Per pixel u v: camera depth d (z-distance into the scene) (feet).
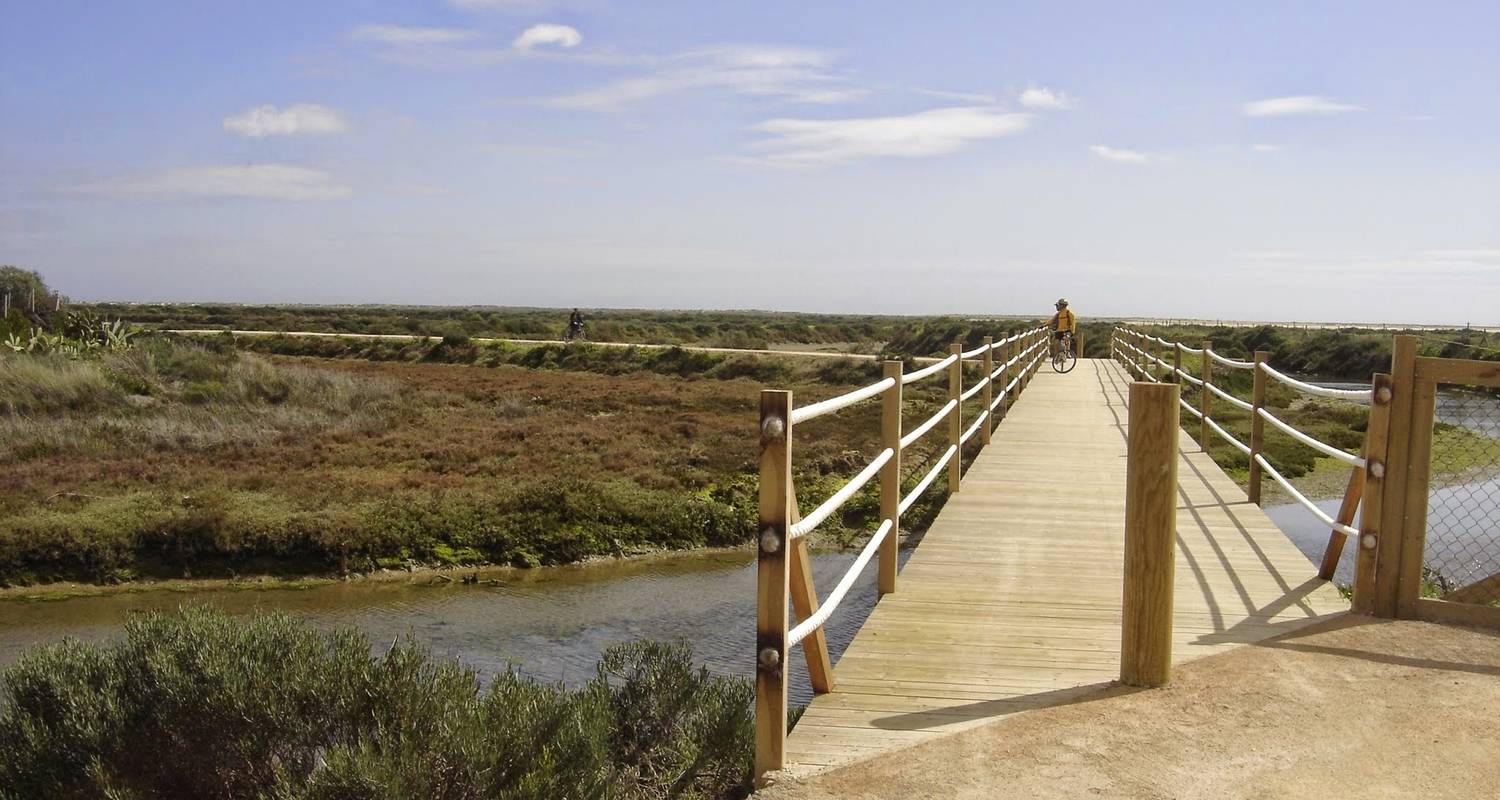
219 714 18.25
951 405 31.04
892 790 11.28
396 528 54.08
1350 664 14.78
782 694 11.76
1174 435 13.93
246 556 51.13
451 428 87.71
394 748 17.29
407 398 104.42
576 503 59.52
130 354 94.12
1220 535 25.30
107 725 18.37
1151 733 12.59
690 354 177.27
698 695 20.77
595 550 55.88
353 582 50.03
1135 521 14.07
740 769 17.81
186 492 58.80
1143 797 10.97
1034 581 20.88
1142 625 14.15
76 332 104.63
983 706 13.75
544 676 35.60
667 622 43.52
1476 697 13.43
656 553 56.75
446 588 49.26
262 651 19.88
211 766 18.48
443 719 17.69
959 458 31.50
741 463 75.66
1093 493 31.24
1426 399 16.48
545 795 16.10
